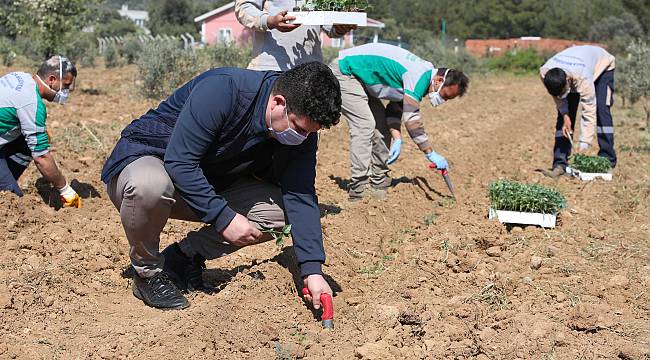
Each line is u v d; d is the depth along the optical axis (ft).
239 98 11.93
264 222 13.50
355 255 17.65
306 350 12.25
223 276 15.58
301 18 17.06
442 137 38.65
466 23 247.91
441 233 19.42
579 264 17.61
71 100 41.14
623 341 13.26
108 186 13.20
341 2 17.83
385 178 22.91
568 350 12.80
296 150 12.71
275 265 14.51
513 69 120.78
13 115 18.71
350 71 21.17
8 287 14.02
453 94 20.66
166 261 14.52
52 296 14.16
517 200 20.25
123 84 53.16
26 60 76.54
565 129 26.40
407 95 20.75
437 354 12.23
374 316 13.47
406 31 180.55
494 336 13.12
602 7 236.43
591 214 21.99
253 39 18.60
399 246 18.76
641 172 29.09
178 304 13.87
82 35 99.81
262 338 12.33
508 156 33.45
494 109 55.11
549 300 15.15
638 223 21.43
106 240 17.76
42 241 17.31
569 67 25.68
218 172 12.91
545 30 239.50
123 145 12.94
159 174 12.43
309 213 12.91
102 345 12.19
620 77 59.88
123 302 14.40
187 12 195.11
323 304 12.92
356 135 21.63
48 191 21.03
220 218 12.11
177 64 44.98
